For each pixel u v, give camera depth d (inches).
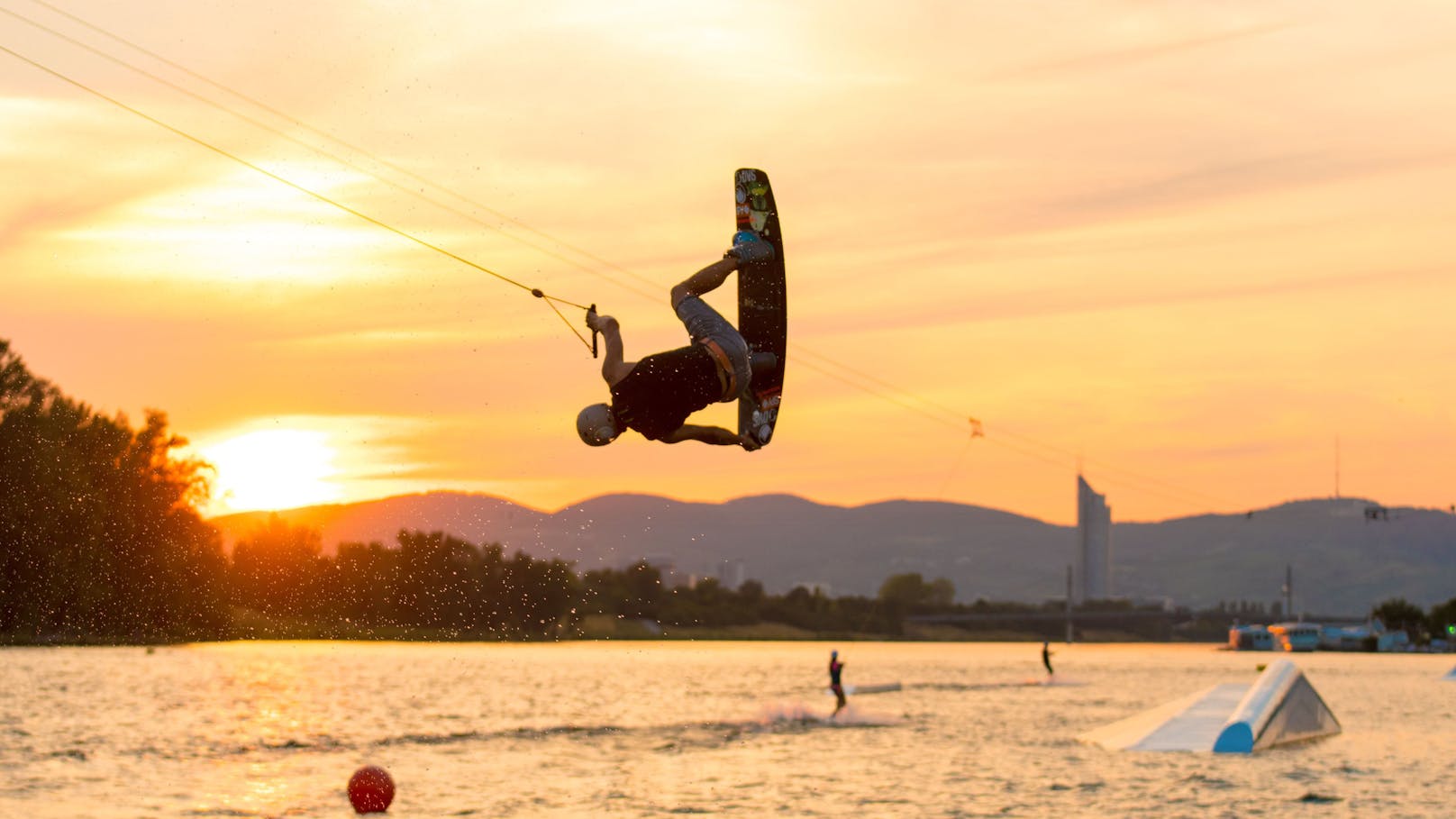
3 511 5083.7
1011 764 2297.0
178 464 5698.8
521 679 5039.4
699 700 3946.9
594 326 803.4
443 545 6166.3
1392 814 1798.7
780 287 894.4
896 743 2652.6
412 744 2529.5
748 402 888.3
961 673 6338.6
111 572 5467.5
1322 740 2817.4
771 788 1982.0
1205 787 2028.8
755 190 900.6
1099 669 7101.4
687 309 815.1
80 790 1827.0
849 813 1775.3
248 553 6205.7
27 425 5132.9
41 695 3361.2
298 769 2113.7
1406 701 4303.6
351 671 5201.8
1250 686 3088.1
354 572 6299.2
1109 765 2276.1
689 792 1941.4
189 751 2293.3
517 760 2290.8
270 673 4778.5
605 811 1769.2
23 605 5231.3
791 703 3873.0
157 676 4244.6
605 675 5600.4
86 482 5246.1
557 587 6348.4
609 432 774.5
